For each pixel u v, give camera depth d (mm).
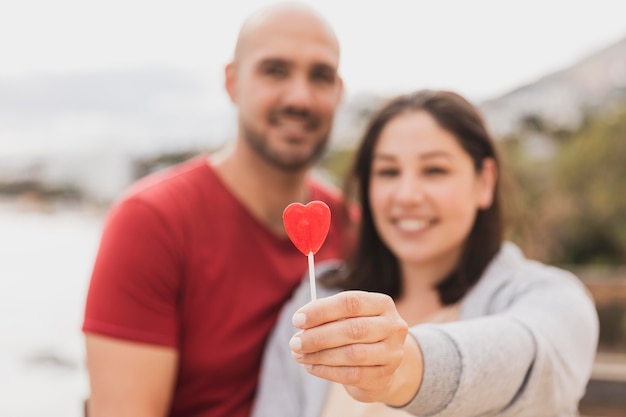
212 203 1863
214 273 1811
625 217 6109
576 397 1469
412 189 1697
